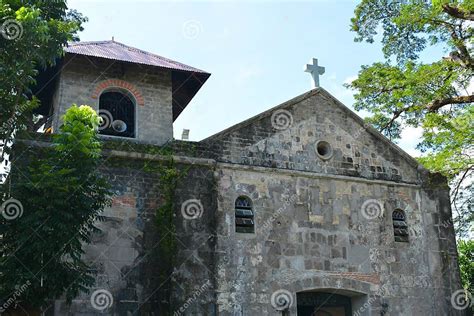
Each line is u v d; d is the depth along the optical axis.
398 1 26.81
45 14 18.38
